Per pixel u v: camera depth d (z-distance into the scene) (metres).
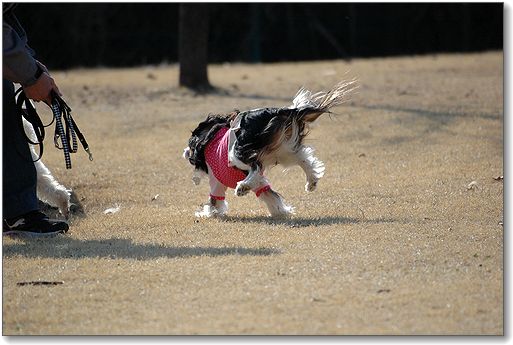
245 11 34.47
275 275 7.71
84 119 18.03
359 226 9.48
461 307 6.79
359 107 18.34
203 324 6.59
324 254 8.34
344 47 35.09
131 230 9.88
